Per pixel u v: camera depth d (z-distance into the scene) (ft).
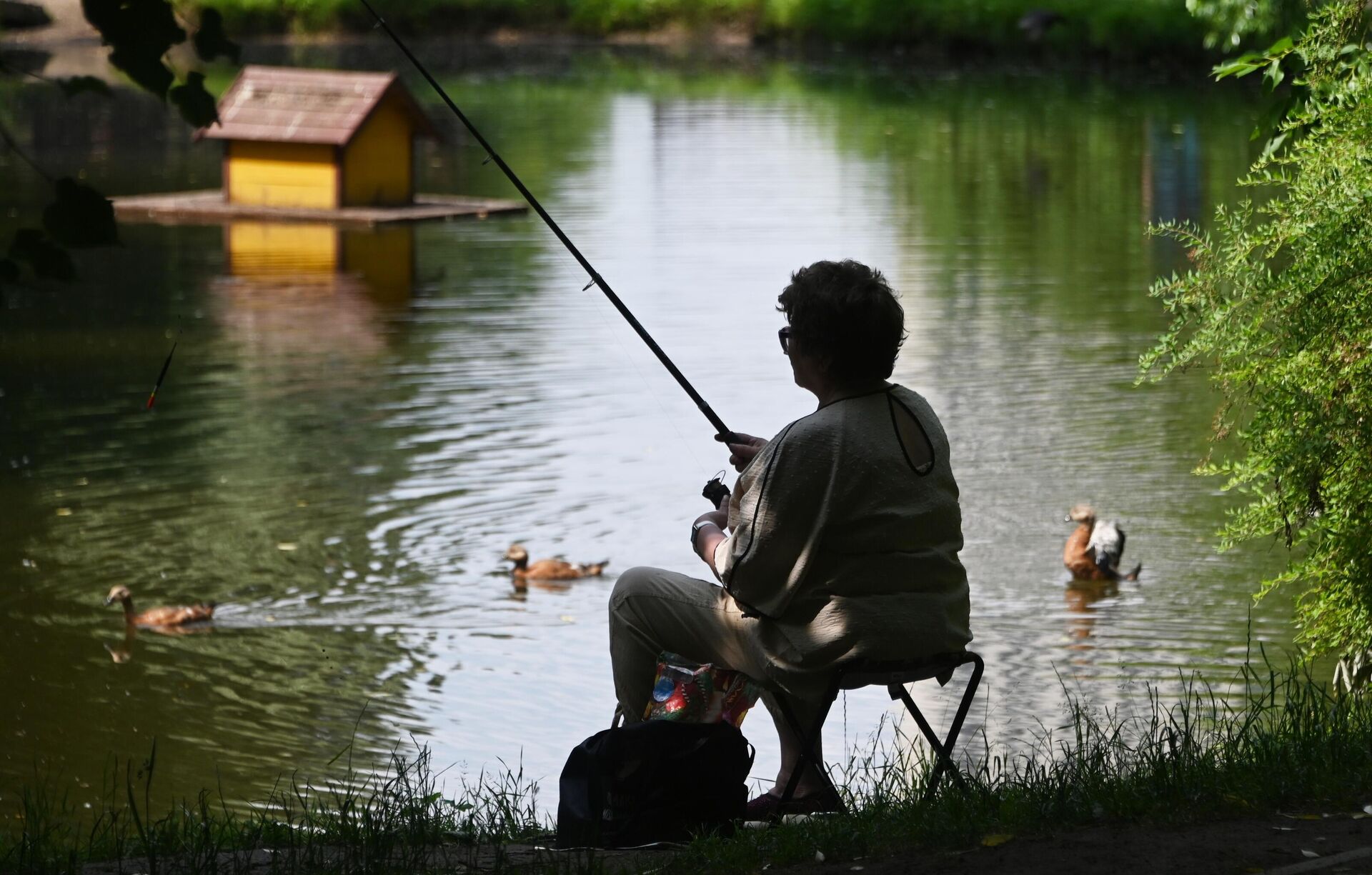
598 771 39.45
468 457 116.98
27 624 86.07
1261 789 38.75
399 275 187.52
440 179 268.41
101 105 342.85
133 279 185.16
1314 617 62.75
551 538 100.53
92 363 145.59
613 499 107.76
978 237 205.26
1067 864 34.22
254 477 112.06
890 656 38.55
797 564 38.52
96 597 90.12
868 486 38.47
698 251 196.54
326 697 76.28
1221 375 63.10
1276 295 59.57
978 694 74.02
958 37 475.31
